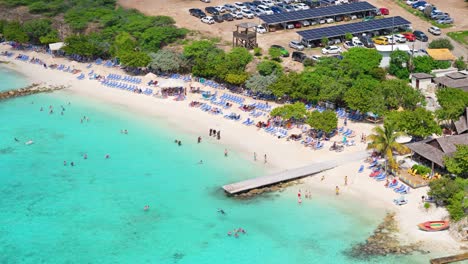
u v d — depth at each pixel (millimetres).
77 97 156625
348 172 112938
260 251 92062
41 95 158500
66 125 139500
